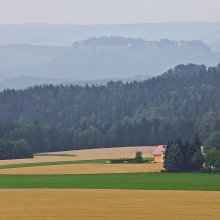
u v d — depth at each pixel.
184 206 179.38
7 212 169.75
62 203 186.75
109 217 161.38
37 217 161.12
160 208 175.88
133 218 159.62
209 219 158.38
